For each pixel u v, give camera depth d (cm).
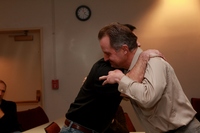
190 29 370
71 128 144
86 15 376
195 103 351
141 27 374
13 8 382
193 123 126
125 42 121
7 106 314
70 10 379
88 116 141
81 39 379
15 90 396
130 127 272
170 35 372
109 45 123
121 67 132
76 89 380
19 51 396
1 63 396
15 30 381
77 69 380
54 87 377
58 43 381
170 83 121
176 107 124
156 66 114
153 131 134
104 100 138
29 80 396
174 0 370
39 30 384
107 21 375
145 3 373
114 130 174
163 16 372
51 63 382
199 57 370
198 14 368
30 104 395
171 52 372
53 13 380
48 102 381
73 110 146
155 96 107
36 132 238
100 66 137
